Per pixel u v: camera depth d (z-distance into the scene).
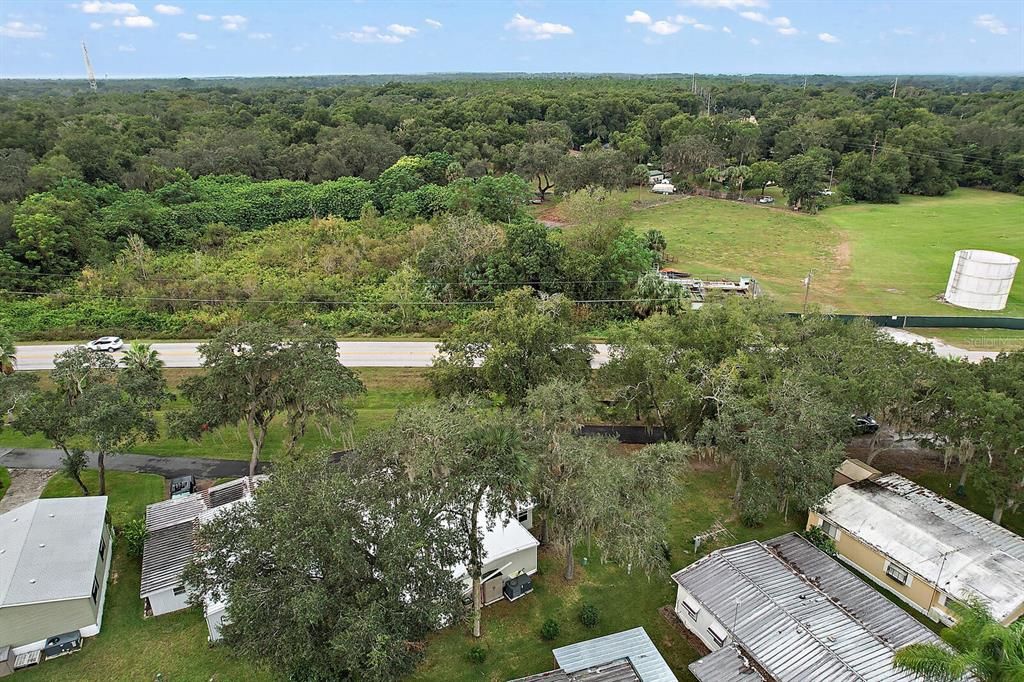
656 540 24.66
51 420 30.69
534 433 26.70
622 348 39.41
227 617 20.42
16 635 23.81
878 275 76.50
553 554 30.47
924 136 125.88
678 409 35.06
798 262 82.31
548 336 36.88
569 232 77.62
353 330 59.28
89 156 92.12
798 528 32.12
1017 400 29.78
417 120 132.62
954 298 66.31
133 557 29.42
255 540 18.33
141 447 39.22
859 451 38.84
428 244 71.25
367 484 20.72
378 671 16.98
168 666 23.94
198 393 32.81
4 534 27.03
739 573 25.67
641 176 126.88
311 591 17.05
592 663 22.25
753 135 136.38
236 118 132.50
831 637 22.66
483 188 88.56
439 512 21.75
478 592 24.52
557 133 137.00
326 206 92.62
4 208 68.50
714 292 65.44
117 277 65.69
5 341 40.19
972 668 15.77
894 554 27.27
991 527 29.03
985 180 127.75
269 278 68.50
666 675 21.80
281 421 42.78
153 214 79.00
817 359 35.59
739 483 32.75
